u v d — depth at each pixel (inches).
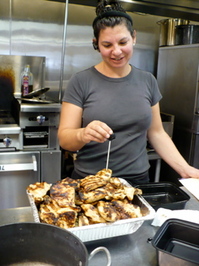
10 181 85.7
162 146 57.1
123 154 52.7
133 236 36.0
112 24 45.1
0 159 83.4
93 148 52.5
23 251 27.2
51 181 90.2
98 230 32.6
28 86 98.9
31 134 86.3
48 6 102.5
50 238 26.8
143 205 37.1
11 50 102.7
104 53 47.8
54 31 105.3
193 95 98.7
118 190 37.6
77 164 55.2
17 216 40.2
